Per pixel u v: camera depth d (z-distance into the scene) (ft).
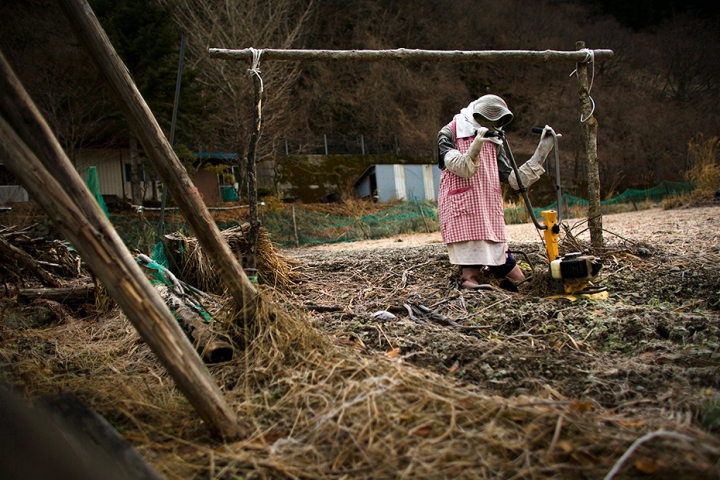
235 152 74.13
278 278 14.97
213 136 64.59
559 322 10.05
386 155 88.69
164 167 8.54
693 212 31.32
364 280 15.37
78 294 13.89
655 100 115.75
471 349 8.49
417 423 5.56
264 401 6.75
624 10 148.77
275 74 69.62
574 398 6.72
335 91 104.78
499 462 4.90
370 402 5.85
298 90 98.17
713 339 8.54
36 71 52.85
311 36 104.37
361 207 61.98
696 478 4.50
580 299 11.36
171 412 6.67
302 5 100.42
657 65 128.36
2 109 5.36
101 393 7.36
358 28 111.24
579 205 60.18
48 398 6.14
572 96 114.11
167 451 5.66
